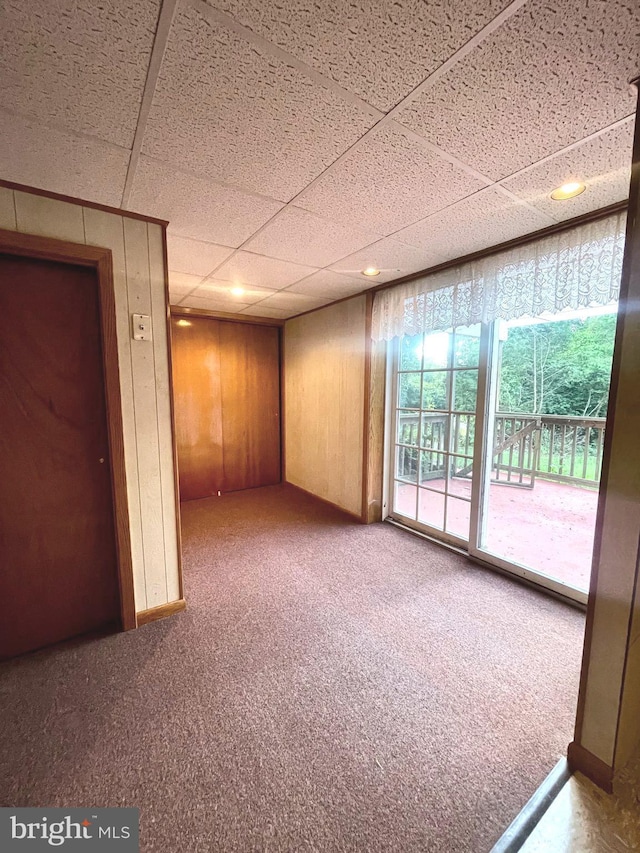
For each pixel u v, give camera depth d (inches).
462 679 62.8
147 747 50.3
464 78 39.2
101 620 76.6
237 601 85.7
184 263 99.0
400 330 114.9
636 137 39.3
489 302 88.1
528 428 174.9
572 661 67.1
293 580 95.0
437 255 92.2
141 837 40.1
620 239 66.3
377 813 42.4
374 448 133.6
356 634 74.2
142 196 64.0
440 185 60.8
